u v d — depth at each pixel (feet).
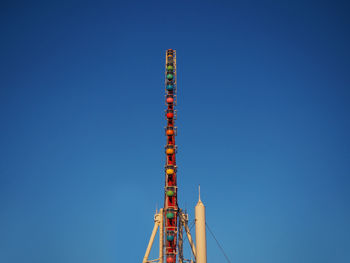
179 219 311.88
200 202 308.40
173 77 350.64
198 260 287.28
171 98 339.57
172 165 317.63
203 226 297.74
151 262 304.91
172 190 311.06
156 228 318.24
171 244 299.58
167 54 362.12
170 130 327.06
